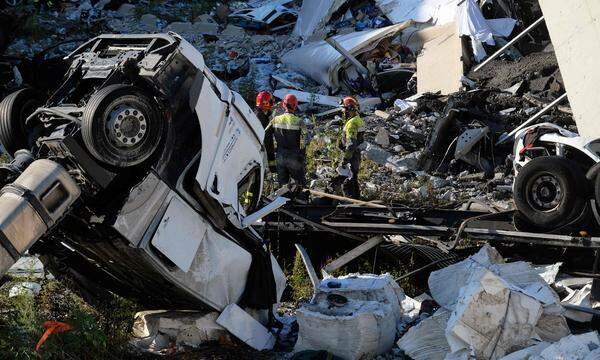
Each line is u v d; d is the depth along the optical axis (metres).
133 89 12.98
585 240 17.88
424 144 33.09
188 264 14.15
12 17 47.78
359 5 50.62
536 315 13.52
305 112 39.78
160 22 53.09
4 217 12.10
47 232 12.97
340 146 25.91
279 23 53.16
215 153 14.51
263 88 43.69
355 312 14.61
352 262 20.39
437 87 39.91
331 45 43.62
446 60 41.03
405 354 14.62
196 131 14.28
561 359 12.40
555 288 17.25
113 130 12.70
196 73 14.01
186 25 52.62
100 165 12.88
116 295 16.53
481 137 29.67
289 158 24.45
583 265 18.78
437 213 21.06
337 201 23.22
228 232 15.52
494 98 36.00
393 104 40.34
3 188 12.63
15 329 13.41
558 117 32.12
